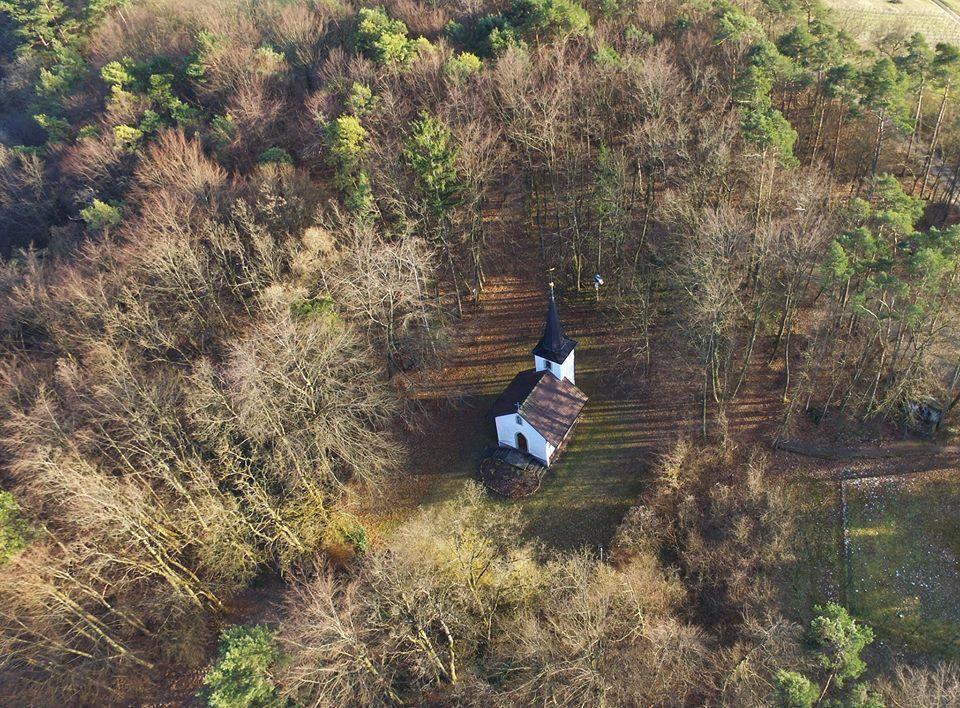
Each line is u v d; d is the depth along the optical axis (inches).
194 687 1577.3
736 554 1599.4
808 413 1919.3
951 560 1606.8
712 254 1689.2
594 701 1230.9
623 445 1946.4
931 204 2283.5
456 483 1909.4
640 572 1530.5
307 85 2753.4
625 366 2137.1
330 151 2165.4
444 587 1386.6
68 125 2878.9
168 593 1572.3
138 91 2733.8
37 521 1521.9
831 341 1975.9
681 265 1800.0
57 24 3634.4
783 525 1630.2
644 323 2001.7
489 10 2736.2
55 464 1390.3
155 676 1600.6
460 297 2358.5
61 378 1753.2
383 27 2571.4
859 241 1555.1
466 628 1425.9
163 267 1875.0
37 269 2107.5
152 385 1706.4
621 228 2111.2
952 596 1553.9
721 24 2278.5
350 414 1736.0
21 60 3454.7
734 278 1775.3
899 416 1849.2
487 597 1480.1
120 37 3255.4
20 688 1563.7
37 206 2662.4
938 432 1804.9
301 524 1657.2
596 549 1715.1
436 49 2472.9
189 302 1959.9
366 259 1768.0
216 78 2642.7
